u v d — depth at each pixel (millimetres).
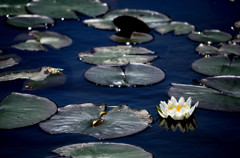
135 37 8281
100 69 6566
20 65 6777
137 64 6785
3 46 7551
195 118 5227
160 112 5227
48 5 9891
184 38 8219
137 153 4254
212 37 8211
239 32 8492
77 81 6254
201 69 6723
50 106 5281
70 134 4742
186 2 10531
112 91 5957
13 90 5891
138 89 6031
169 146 4555
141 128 4879
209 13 9641
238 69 6699
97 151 4270
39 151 4402
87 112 5148
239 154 4422
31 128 4832
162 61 7121
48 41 7832
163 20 9156
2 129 4762
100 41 7984
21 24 8680
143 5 10312
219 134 4840
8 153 4367
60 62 6957
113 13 9492
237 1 10484
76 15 9352
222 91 5844
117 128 4820
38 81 6188
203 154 4410
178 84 6078
